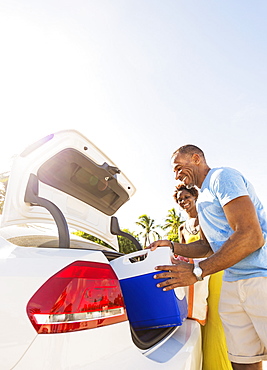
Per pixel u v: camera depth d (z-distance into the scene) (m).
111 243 2.68
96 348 0.92
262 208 1.94
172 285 1.61
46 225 2.05
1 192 1.66
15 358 0.85
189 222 3.36
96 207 2.41
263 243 1.68
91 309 0.95
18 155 1.61
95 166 2.00
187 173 2.11
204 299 2.30
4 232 1.56
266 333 1.79
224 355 2.43
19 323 0.89
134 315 1.67
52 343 0.86
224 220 1.87
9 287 0.94
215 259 1.63
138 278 1.69
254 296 1.81
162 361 1.17
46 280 0.95
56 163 1.82
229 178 1.76
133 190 2.53
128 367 0.97
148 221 49.88
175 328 1.81
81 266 1.00
